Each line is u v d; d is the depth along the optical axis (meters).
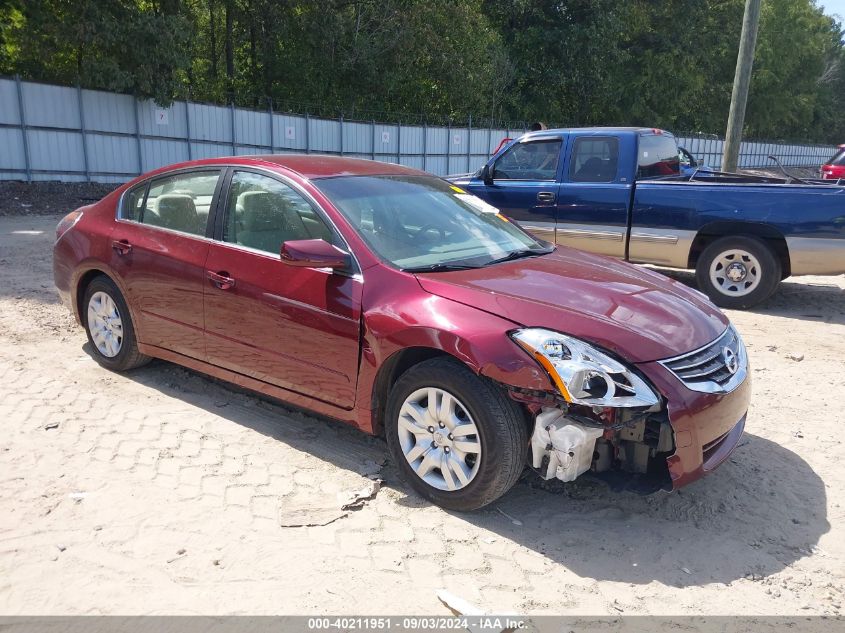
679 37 43.38
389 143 29.28
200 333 4.38
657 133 8.62
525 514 3.47
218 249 4.28
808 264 7.36
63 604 2.69
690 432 3.16
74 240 5.19
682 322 3.47
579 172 8.43
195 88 30.94
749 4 11.27
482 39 34.75
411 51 31.77
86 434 4.11
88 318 5.18
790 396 5.18
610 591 2.90
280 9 29.38
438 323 3.32
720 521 3.47
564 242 8.60
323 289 3.75
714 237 7.86
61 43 20.64
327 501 3.49
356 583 2.88
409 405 3.49
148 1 24.95
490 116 36.72
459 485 3.35
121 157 21.59
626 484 3.29
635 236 8.07
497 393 3.19
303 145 26.61
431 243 4.08
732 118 11.82
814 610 2.80
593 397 3.04
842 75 71.94
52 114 19.80
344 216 3.91
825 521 3.49
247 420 4.41
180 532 3.18
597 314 3.34
